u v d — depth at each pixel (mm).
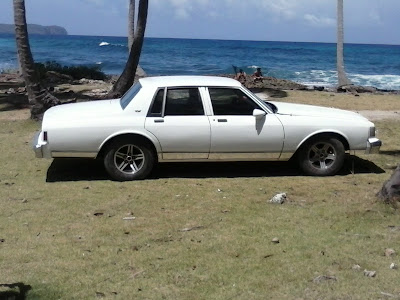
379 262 5055
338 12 23156
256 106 8117
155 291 4531
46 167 8906
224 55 76812
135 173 8055
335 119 8250
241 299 4383
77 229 6055
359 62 65625
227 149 8047
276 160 8273
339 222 6180
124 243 5613
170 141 7938
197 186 7816
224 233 5871
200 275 4824
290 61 66375
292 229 5969
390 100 17875
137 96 7984
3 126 12539
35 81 12727
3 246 5562
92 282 4699
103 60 59719
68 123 7793
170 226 6133
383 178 8266
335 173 8406
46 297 4434
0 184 7957
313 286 4582
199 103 8008
